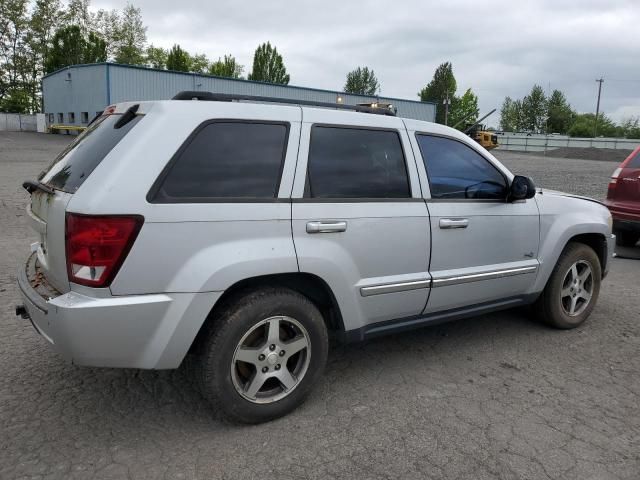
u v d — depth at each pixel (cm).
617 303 579
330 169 342
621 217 809
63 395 353
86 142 333
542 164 3175
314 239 326
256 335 319
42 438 304
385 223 354
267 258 305
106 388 364
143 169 281
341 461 288
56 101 4650
